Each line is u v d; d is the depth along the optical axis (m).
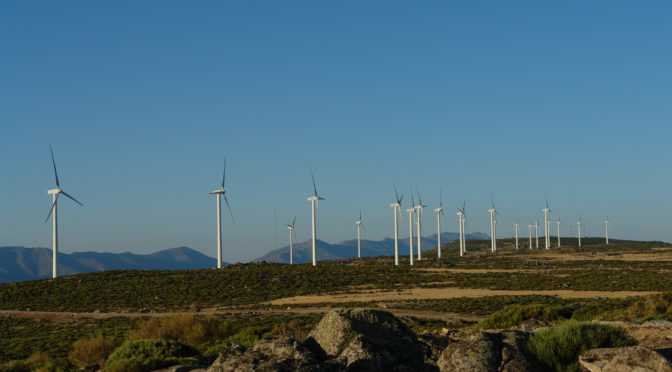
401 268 166.75
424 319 69.00
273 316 82.50
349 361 14.70
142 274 145.62
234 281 135.25
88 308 106.25
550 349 15.07
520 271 151.25
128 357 25.95
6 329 86.19
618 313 33.62
